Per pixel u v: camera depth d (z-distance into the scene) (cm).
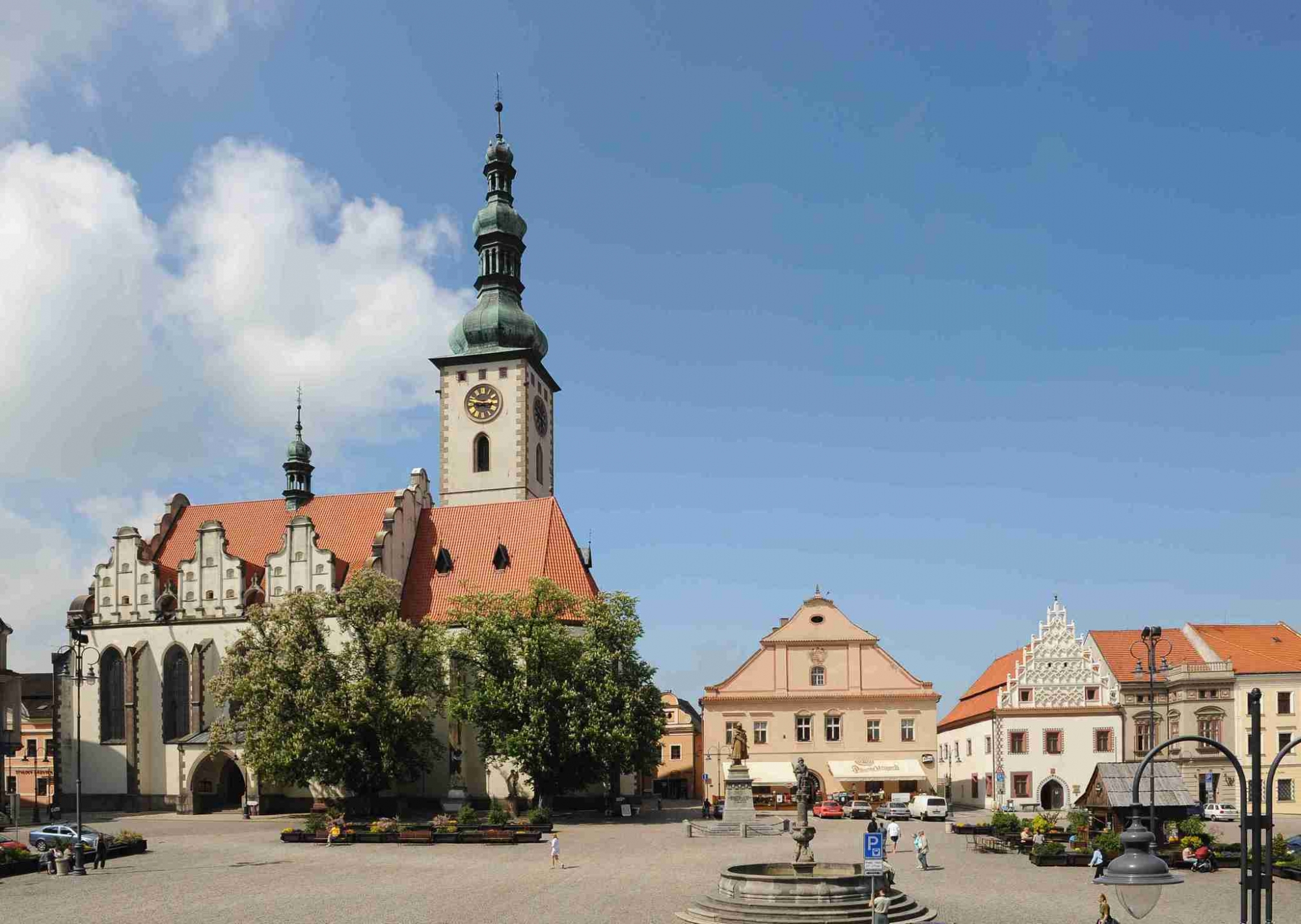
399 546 9888
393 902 4341
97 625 9894
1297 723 9662
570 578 9806
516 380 11488
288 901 4419
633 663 8431
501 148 12181
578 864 5562
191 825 8212
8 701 9931
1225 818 9100
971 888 4734
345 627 8238
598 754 7812
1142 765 1772
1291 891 4628
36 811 9644
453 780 8894
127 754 9588
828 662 10131
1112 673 9894
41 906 4388
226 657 8131
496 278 11900
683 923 3888
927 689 10012
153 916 4122
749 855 5919
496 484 11394
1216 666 9725
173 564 10338
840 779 9750
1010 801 9656
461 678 8394
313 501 10606
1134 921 3894
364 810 8306
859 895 4053
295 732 7681
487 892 4566
